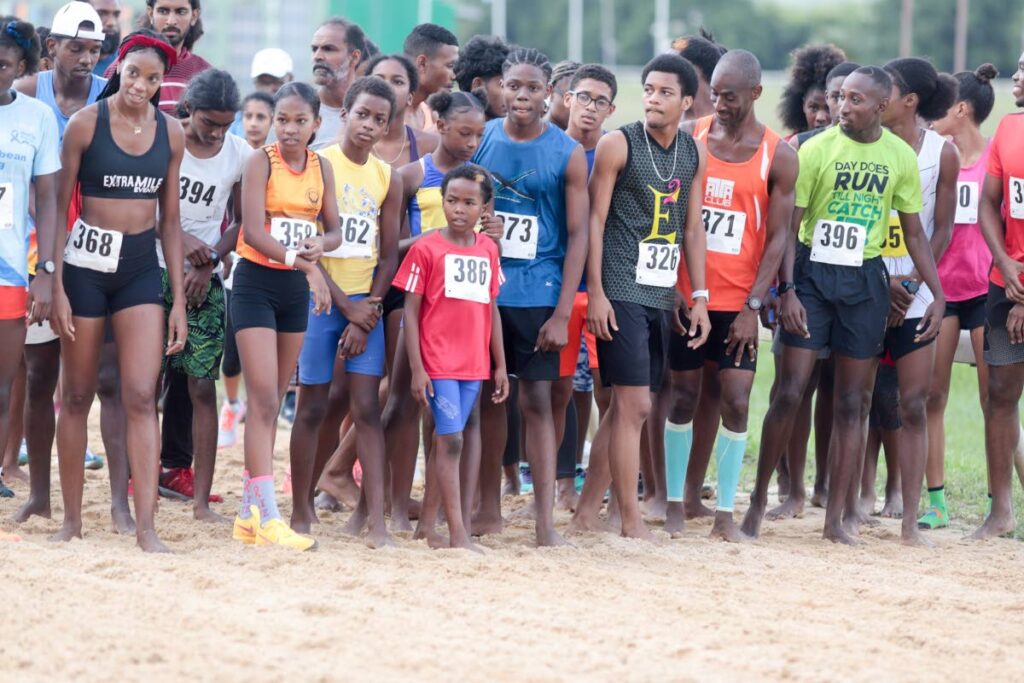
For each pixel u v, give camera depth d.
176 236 20.88
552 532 22.02
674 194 22.42
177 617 16.09
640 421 22.58
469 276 21.09
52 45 23.28
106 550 19.77
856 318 23.67
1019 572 21.86
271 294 21.09
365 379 21.94
